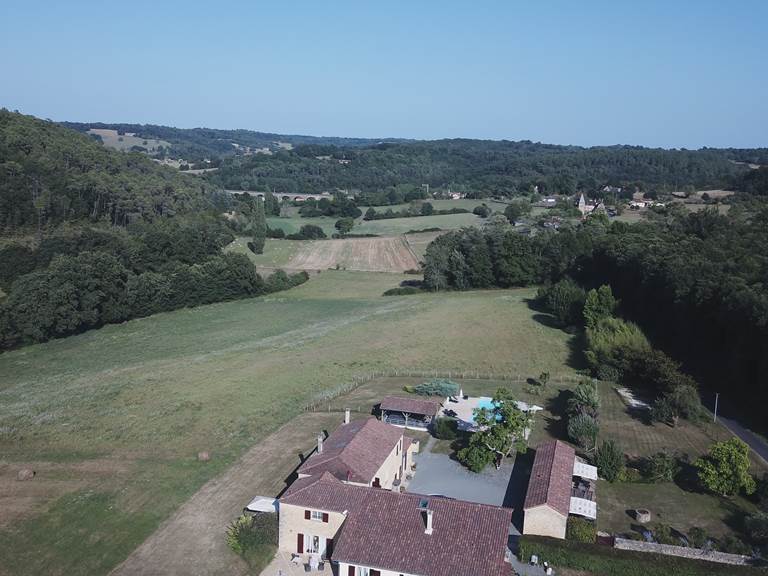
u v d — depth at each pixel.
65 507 48.47
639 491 51.16
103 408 68.50
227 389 74.75
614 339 82.69
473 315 109.69
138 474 53.91
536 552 41.56
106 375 81.06
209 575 40.94
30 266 114.38
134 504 49.12
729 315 73.88
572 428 59.62
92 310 106.06
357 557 38.66
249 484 52.22
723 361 75.69
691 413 64.94
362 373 81.62
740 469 48.66
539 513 43.94
